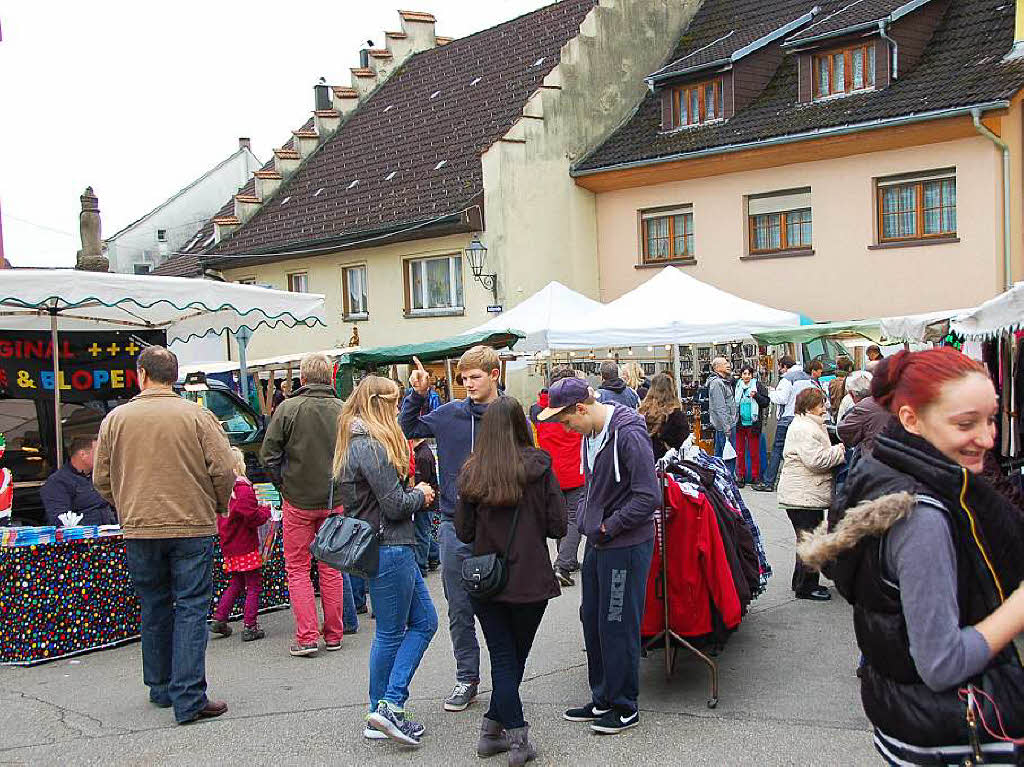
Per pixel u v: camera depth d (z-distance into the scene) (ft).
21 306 27.89
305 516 21.54
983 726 7.61
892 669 7.90
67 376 33.63
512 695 15.37
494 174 64.95
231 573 23.27
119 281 27.91
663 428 22.30
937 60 56.34
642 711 17.54
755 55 63.05
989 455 18.07
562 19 77.97
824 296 58.34
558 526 15.46
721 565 17.80
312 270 79.05
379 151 81.51
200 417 17.53
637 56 71.92
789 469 25.09
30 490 30.04
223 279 87.86
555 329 48.73
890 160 55.16
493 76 78.59
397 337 72.02
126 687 19.74
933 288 53.88
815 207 58.44
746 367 48.47
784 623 23.12
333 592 22.21
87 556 22.27
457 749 16.16
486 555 15.28
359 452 16.44
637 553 16.16
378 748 16.26
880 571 7.87
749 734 16.25
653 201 66.59
